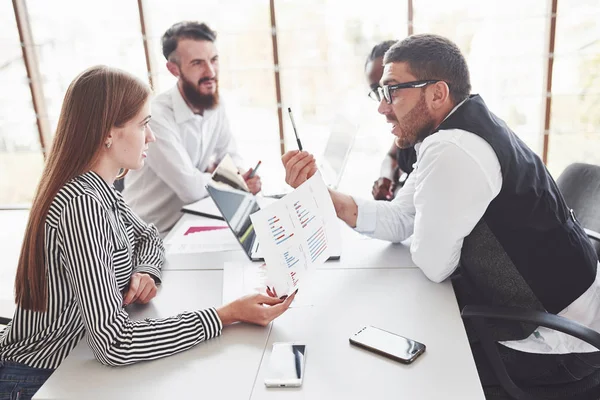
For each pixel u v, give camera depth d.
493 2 3.55
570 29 3.46
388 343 1.13
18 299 1.27
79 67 4.07
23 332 1.29
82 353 1.19
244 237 1.64
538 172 1.43
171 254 1.69
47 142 4.25
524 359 1.41
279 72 3.92
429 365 1.07
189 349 1.17
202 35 2.43
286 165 1.60
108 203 1.32
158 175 2.40
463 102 1.45
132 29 3.94
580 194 1.89
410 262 1.55
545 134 3.69
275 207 1.26
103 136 1.24
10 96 4.14
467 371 1.04
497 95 3.71
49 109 4.20
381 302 1.33
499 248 1.39
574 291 1.41
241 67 3.94
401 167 2.27
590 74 3.50
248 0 3.80
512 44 3.60
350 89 3.90
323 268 1.54
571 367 1.39
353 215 1.64
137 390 1.04
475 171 1.31
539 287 1.39
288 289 1.27
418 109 1.47
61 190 1.21
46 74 4.11
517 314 1.25
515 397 1.35
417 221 1.41
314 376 1.05
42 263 1.22
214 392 1.02
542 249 1.39
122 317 1.16
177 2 3.86
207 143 2.67
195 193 2.41
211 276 1.53
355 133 2.15
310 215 1.32
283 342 1.17
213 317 1.21
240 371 1.08
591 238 1.69
